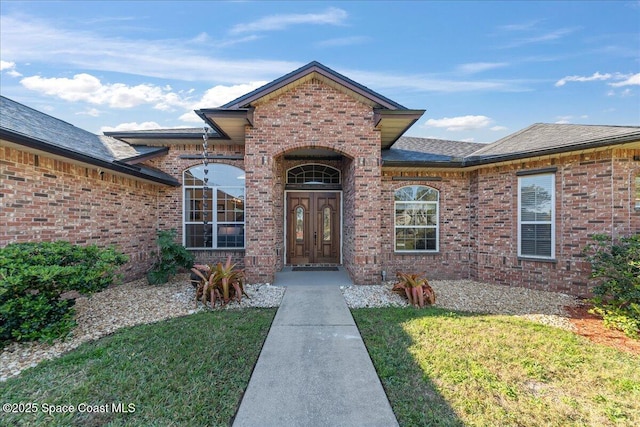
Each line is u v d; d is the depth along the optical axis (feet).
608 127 26.16
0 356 13.61
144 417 9.66
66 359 13.20
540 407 10.29
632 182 23.12
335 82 26.05
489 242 30.30
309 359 13.58
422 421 9.60
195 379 11.78
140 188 30.22
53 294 15.48
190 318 18.47
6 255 14.34
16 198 18.56
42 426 9.20
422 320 18.34
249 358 13.53
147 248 31.22
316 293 24.14
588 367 12.90
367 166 27.04
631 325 16.51
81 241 23.20
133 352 13.89
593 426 9.38
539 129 33.04
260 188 26.61
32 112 26.08
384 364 13.06
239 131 29.12
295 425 9.43
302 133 26.68
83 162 21.97
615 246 20.71
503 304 22.50
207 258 32.81
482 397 10.84
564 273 25.38
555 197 26.00
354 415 9.89
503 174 29.32
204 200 32.22
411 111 25.94
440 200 33.09
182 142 33.04
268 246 26.78
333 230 36.88
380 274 27.02
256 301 22.20
